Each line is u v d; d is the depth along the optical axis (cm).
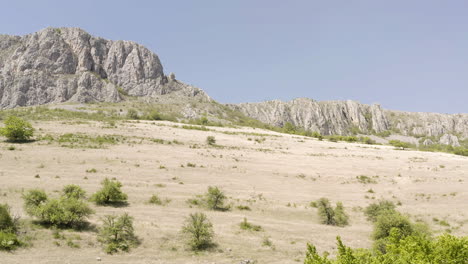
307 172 5862
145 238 2553
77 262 2028
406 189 5003
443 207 4103
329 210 3566
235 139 9169
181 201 3734
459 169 6366
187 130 9975
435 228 3369
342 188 5028
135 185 4150
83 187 3809
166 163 5544
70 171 4494
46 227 2497
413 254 1330
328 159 7181
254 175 5422
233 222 3194
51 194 3350
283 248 2631
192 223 2708
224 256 2378
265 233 2970
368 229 3369
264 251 2536
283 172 5759
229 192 4341
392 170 6266
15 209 2773
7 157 4866
